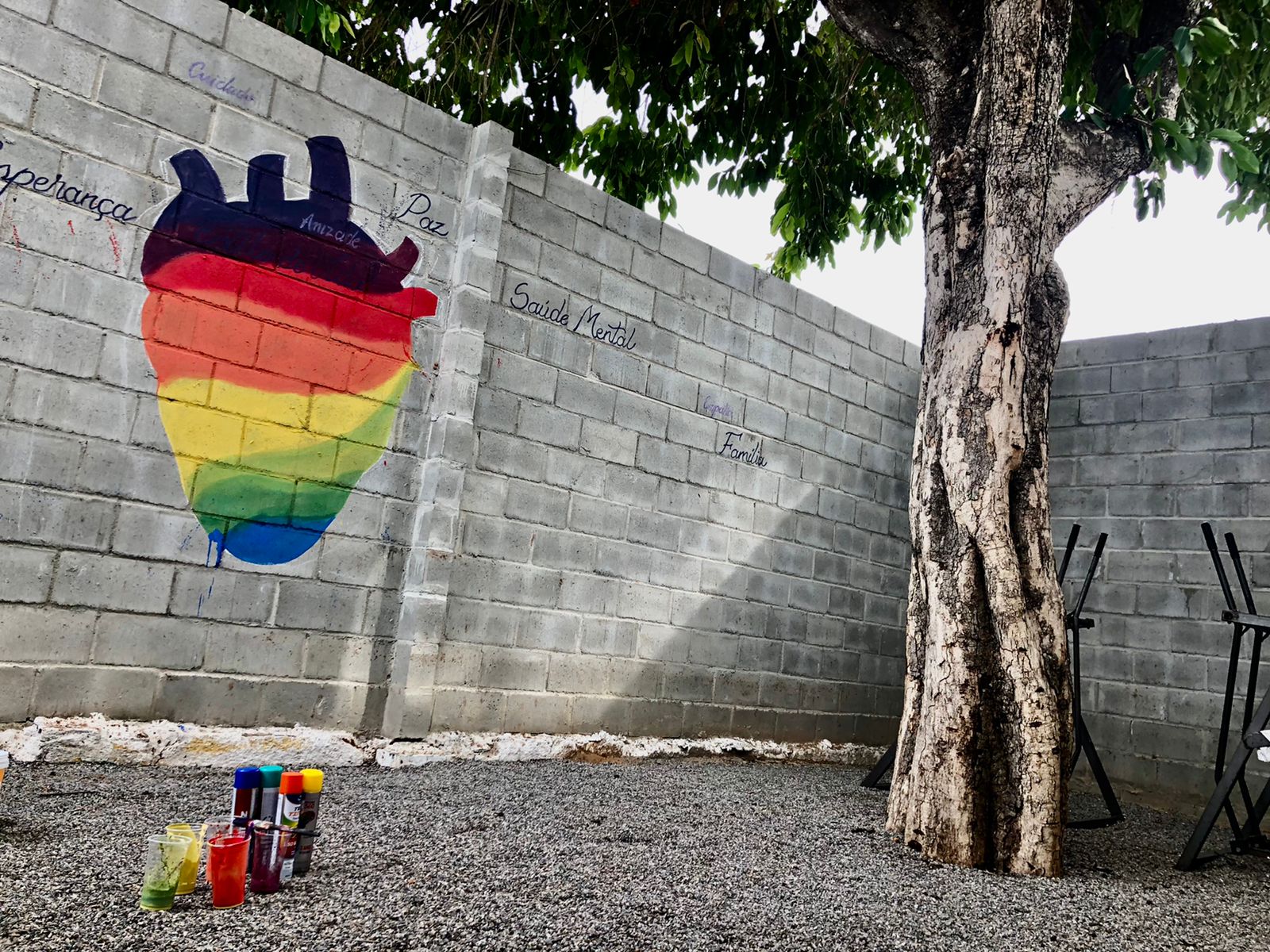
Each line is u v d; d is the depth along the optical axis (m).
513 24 7.38
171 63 4.26
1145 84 4.98
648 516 5.93
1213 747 6.55
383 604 4.86
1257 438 6.70
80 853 2.67
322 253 4.70
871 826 4.16
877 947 2.54
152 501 4.14
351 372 4.78
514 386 5.31
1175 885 3.72
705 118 7.96
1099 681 7.09
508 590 5.23
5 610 3.78
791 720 6.74
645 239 6.00
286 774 2.67
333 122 4.76
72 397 3.95
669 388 6.09
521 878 2.82
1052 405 7.67
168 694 4.17
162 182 4.22
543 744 5.27
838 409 7.23
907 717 4.05
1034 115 3.97
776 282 6.82
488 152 5.20
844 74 7.88
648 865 3.12
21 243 3.85
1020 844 3.53
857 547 7.32
